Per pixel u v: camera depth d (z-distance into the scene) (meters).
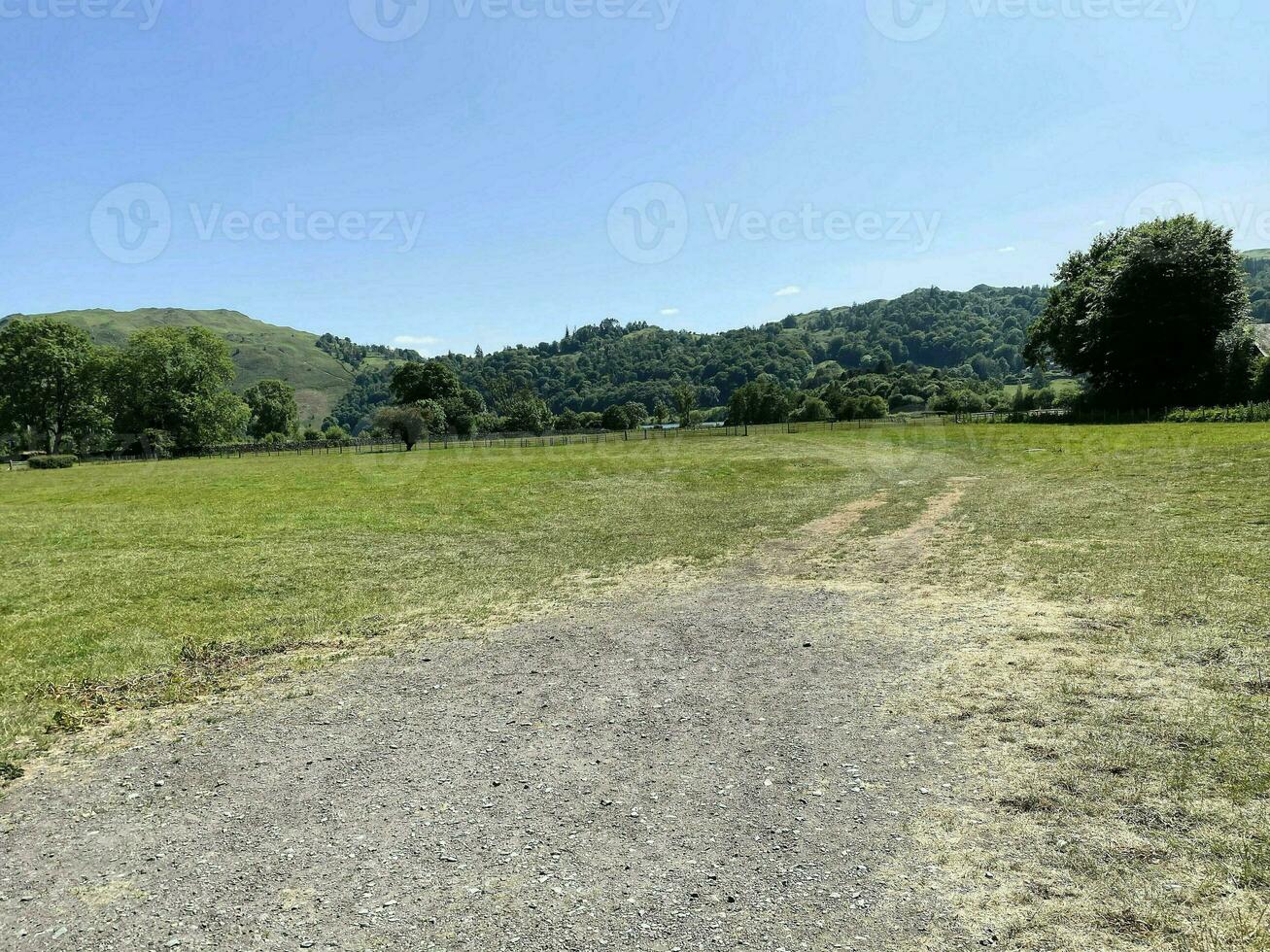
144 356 78.75
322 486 33.09
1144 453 25.69
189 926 3.77
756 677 7.07
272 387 119.88
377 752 5.86
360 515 22.25
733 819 4.54
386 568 13.98
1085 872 3.79
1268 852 3.82
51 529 21.45
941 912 3.57
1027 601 8.87
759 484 25.84
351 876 4.14
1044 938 3.35
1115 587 9.05
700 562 13.02
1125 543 11.54
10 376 75.75
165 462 63.53
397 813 4.85
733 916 3.63
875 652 7.54
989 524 14.66
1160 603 8.19
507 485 29.78
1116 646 7.02
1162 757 4.87
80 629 10.32
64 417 78.75
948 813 4.44
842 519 17.08
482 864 4.21
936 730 5.60
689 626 9.06
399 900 3.91
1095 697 5.90
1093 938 3.33
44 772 5.76
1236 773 4.59
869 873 3.91
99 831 4.80
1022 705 5.88
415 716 6.61
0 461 70.19
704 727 5.98
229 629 9.97
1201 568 9.48
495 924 3.67
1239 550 10.30
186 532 19.88
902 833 4.28
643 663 7.71
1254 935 3.27
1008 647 7.30
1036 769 4.86
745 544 14.54
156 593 12.59
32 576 14.53
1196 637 7.02
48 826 4.89
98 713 7.03
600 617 9.77
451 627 9.68
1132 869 3.78
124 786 5.45
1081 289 52.81
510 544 16.16
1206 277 46.22
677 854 4.20
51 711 7.11
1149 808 4.31
